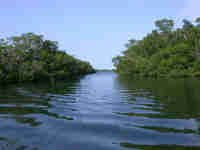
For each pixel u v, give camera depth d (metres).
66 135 5.24
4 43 38.25
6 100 11.57
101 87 22.61
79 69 100.50
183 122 6.43
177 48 52.84
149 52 72.12
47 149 4.30
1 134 5.27
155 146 4.46
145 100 11.48
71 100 11.80
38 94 15.02
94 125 6.17
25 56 41.88
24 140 4.84
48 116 7.38
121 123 6.42
